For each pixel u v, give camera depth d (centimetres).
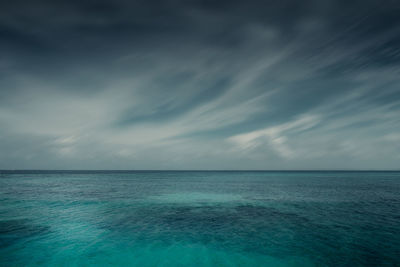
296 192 3594
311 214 1938
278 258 1014
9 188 4131
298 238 1288
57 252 1066
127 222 1648
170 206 2350
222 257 1025
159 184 5450
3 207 2225
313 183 5609
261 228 1493
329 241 1231
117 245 1169
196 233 1384
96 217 1803
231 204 2481
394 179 7500
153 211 2075
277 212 2031
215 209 2186
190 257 1023
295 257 1023
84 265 932
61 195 3167
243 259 1002
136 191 3788
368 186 4656
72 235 1329
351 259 1001
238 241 1238
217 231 1427
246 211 2083
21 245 1155
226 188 4338
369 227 1514
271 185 5047
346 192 3569
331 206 2325
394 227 1508
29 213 1934
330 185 4953
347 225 1563
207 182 6272
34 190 3803
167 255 1044
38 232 1382
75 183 5634
